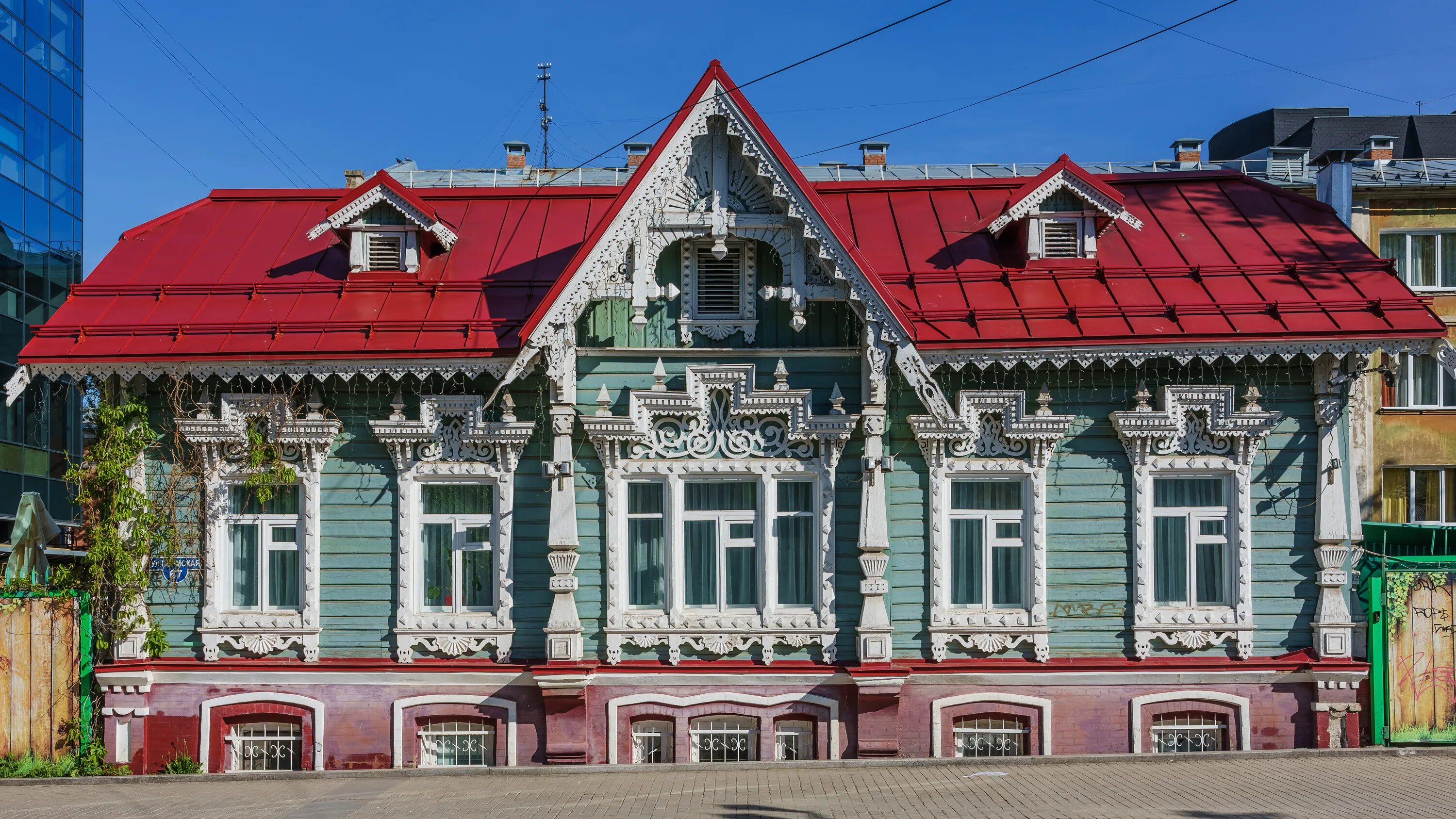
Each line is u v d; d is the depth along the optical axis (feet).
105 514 49.26
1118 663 48.06
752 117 46.52
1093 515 49.01
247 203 58.49
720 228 47.60
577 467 49.26
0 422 90.07
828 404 48.96
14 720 48.47
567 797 41.45
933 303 49.21
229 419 49.39
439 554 50.24
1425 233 75.97
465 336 48.06
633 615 48.83
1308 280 49.08
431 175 72.64
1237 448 48.83
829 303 49.16
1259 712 48.16
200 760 48.98
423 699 48.75
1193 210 55.47
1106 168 78.43
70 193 104.83
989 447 49.32
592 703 48.44
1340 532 47.85
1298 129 112.27
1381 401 75.92
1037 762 45.73
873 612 47.75
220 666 48.98
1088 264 50.72
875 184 57.88
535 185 65.87
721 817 37.37
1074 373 49.26
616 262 46.24
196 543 49.75
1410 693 47.62
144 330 48.75
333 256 54.03
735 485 49.85
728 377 48.67
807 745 48.75
